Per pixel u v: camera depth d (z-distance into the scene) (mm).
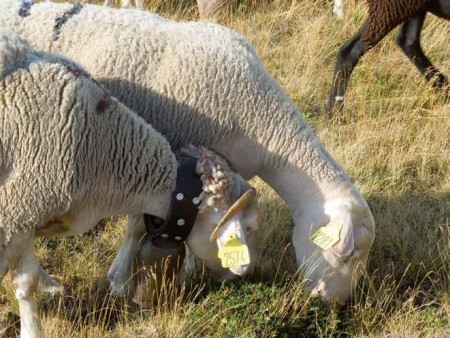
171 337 4953
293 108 5309
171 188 4762
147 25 5109
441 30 9180
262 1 9633
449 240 6117
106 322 5195
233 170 4891
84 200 4625
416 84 8266
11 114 4305
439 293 5652
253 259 5141
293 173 5281
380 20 7574
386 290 5523
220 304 5102
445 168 7234
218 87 5055
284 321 5117
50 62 4426
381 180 6926
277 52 8719
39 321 4793
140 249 5039
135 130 4672
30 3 5117
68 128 4371
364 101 7887
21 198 4387
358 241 5152
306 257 5246
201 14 8852
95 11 5109
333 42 8930
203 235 4824
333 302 5258
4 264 4609
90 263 5648
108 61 4973
